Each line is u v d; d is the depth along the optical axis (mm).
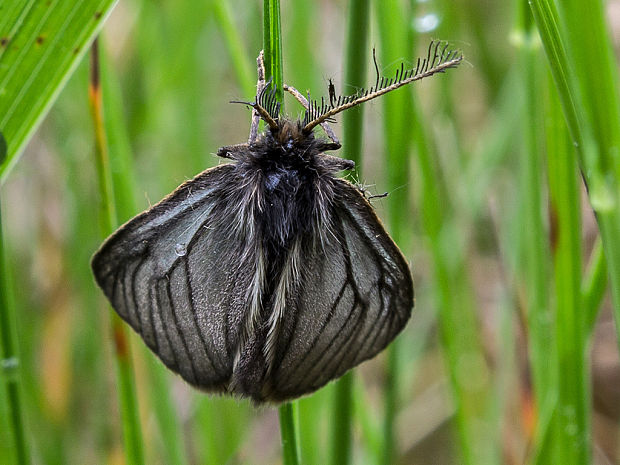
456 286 184
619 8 203
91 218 191
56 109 190
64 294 195
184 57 194
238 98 222
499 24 199
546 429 164
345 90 157
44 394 192
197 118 193
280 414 156
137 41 196
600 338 208
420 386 214
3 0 151
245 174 157
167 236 156
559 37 146
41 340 194
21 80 153
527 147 167
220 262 157
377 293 156
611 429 201
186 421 201
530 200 167
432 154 183
